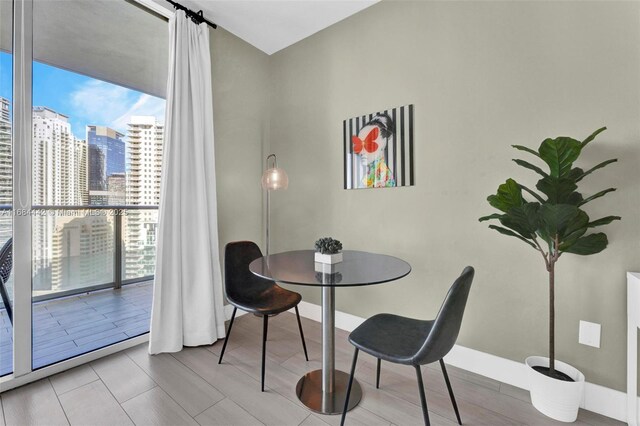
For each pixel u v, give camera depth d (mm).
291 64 2789
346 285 1232
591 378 1469
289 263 1644
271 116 2957
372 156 2234
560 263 1547
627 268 1388
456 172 1871
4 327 1604
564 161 1280
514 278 1684
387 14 2162
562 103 1535
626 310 1388
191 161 2203
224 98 2562
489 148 1753
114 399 1503
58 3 1772
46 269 1938
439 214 1939
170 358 1929
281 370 1796
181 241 2109
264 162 2930
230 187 2627
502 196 1384
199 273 2170
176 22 2102
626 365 1389
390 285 2168
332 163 2490
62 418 1365
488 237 1766
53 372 1699
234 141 2652
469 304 1830
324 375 1559
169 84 2061
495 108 1730
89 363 1841
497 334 1736
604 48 1431
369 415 1406
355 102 2340
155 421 1356
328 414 1411
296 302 1788
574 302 1512
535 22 1604
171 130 2064
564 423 1356
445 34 1904
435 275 1964
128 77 2146
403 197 2096
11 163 1565
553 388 1364
